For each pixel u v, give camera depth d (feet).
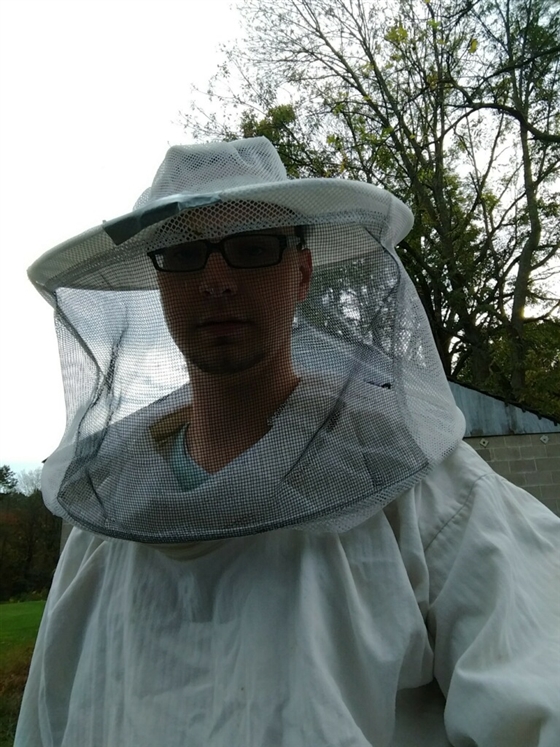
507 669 2.92
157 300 3.68
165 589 3.60
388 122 54.08
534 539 3.52
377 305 3.55
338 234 3.46
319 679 2.91
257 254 3.34
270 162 4.12
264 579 3.30
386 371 3.52
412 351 3.67
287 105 60.85
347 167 55.42
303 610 3.11
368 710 3.05
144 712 3.28
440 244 57.98
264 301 3.40
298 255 3.54
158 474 3.50
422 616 3.23
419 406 3.62
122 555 4.00
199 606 3.43
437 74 50.16
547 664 2.89
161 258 3.40
